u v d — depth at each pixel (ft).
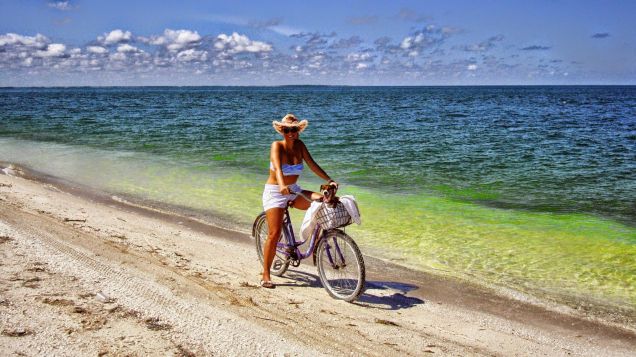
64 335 13.39
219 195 38.55
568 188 43.93
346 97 424.87
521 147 73.00
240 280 20.39
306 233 19.19
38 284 16.80
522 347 16.11
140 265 20.56
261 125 110.32
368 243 27.14
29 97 361.51
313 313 17.40
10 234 22.13
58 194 36.35
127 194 38.27
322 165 55.42
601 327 18.01
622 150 69.97
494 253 25.76
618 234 29.35
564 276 22.76
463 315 18.51
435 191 42.11
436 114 164.04
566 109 203.72
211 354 13.17
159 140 78.18
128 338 13.61
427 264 24.09
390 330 16.55
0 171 45.83
